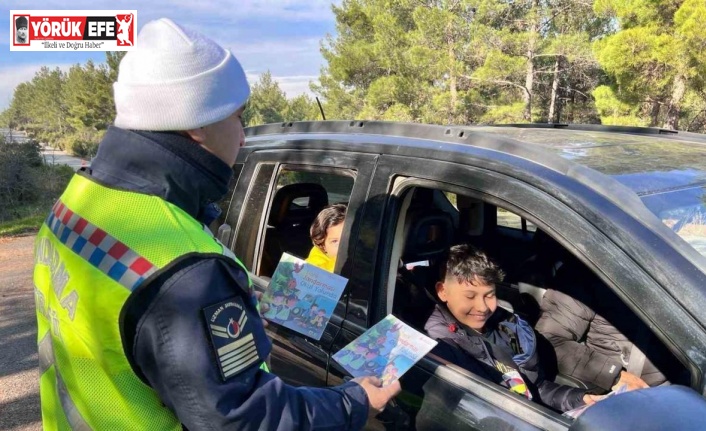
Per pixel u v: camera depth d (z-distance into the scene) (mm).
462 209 2613
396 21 18828
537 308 2424
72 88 73500
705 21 9992
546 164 1397
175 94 1008
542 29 17109
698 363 1039
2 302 6477
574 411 1664
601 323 2135
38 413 3674
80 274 1000
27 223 14086
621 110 13219
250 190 2291
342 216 1999
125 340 959
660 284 1113
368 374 1372
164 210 1004
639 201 1270
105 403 1028
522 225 2682
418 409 1470
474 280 1746
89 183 1070
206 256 982
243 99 1116
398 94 18281
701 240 1309
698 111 13805
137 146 1032
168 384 961
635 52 11312
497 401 1345
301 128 2297
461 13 16828
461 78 16641
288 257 1836
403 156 1685
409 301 1929
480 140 1564
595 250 1204
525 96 17125
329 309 1666
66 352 1057
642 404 1000
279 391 1054
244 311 1027
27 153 21609
